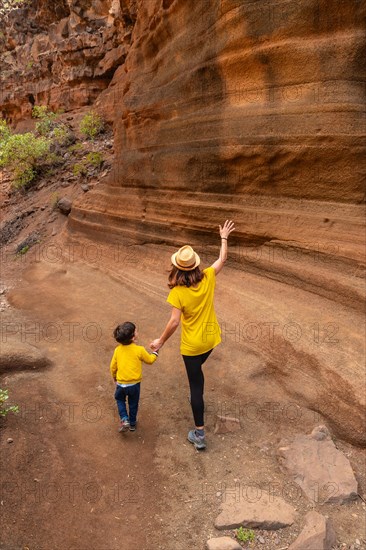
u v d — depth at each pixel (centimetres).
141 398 430
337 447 361
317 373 413
